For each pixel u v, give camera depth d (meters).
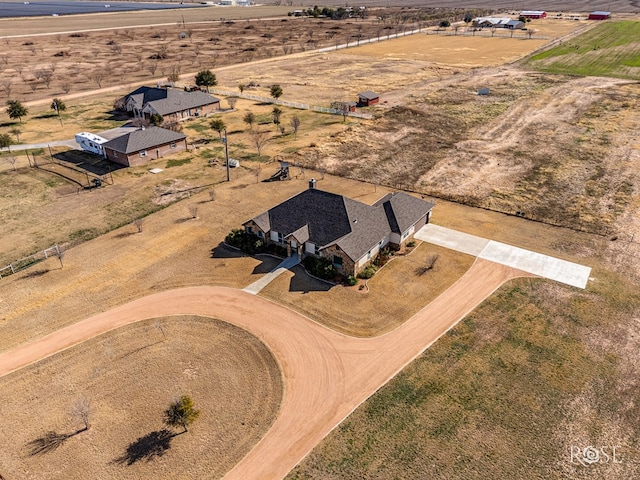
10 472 24.06
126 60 138.25
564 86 98.25
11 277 39.97
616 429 25.61
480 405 27.25
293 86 105.31
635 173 57.34
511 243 43.56
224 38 177.62
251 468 24.02
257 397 28.12
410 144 69.88
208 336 32.94
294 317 34.56
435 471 23.64
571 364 29.92
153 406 27.64
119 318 34.81
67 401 28.08
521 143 68.88
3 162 64.44
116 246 44.34
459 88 100.25
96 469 24.12
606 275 38.53
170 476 23.70
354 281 37.97
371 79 110.25
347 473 23.62
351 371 29.81
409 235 43.88
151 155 64.94
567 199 51.69
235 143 71.69
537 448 24.70
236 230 45.06
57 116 85.56
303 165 62.75
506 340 32.03
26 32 198.25
